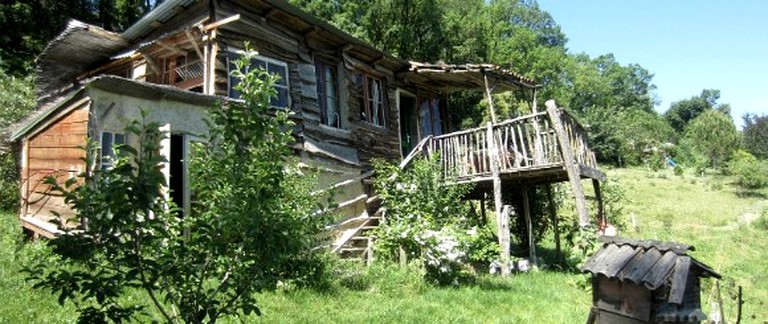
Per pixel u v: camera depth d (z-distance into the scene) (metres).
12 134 11.10
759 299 11.65
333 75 13.83
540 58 36.94
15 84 15.58
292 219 3.48
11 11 20.06
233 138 3.31
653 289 3.83
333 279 8.38
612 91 80.75
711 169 43.84
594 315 4.40
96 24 22.62
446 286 9.54
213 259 3.23
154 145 3.08
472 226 12.16
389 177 12.25
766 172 33.81
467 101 27.33
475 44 27.70
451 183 12.20
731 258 16.77
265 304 6.94
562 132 11.27
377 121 14.96
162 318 5.80
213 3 10.89
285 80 12.09
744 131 53.00
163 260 3.05
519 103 29.80
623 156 47.19
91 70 14.23
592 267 4.32
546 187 15.06
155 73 12.41
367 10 26.23
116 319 3.05
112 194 2.79
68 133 8.46
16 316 5.62
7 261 7.43
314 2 24.45
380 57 14.47
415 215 11.01
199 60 11.30
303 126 12.05
